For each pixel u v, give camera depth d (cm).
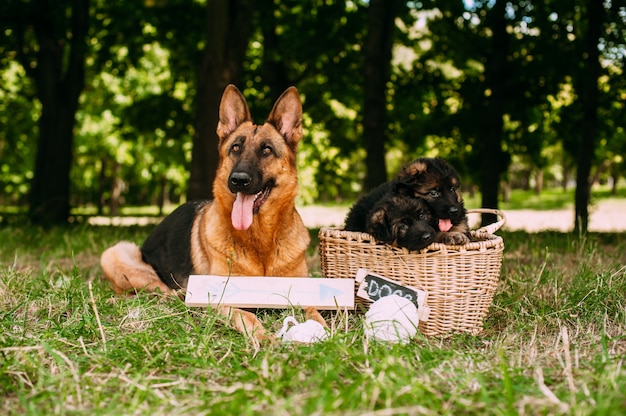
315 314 396
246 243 439
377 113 1218
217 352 313
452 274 375
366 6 1466
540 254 710
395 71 1656
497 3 1402
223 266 445
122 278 503
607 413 203
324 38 1440
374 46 1208
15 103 2245
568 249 688
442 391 248
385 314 346
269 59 1390
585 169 1318
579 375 262
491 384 254
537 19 1439
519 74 1409
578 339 340
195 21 1432
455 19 1487
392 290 386
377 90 1216
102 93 2375
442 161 554
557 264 591
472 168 1716
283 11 1484
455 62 1581
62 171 1480
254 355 302
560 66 1387
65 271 566
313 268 643
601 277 443
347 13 1454
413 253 380
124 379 257
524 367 275
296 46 1434
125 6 1370
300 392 247
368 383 240
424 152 1998
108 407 230
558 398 233
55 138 1475
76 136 2770
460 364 282
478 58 1513
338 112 1869
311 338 321
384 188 530
